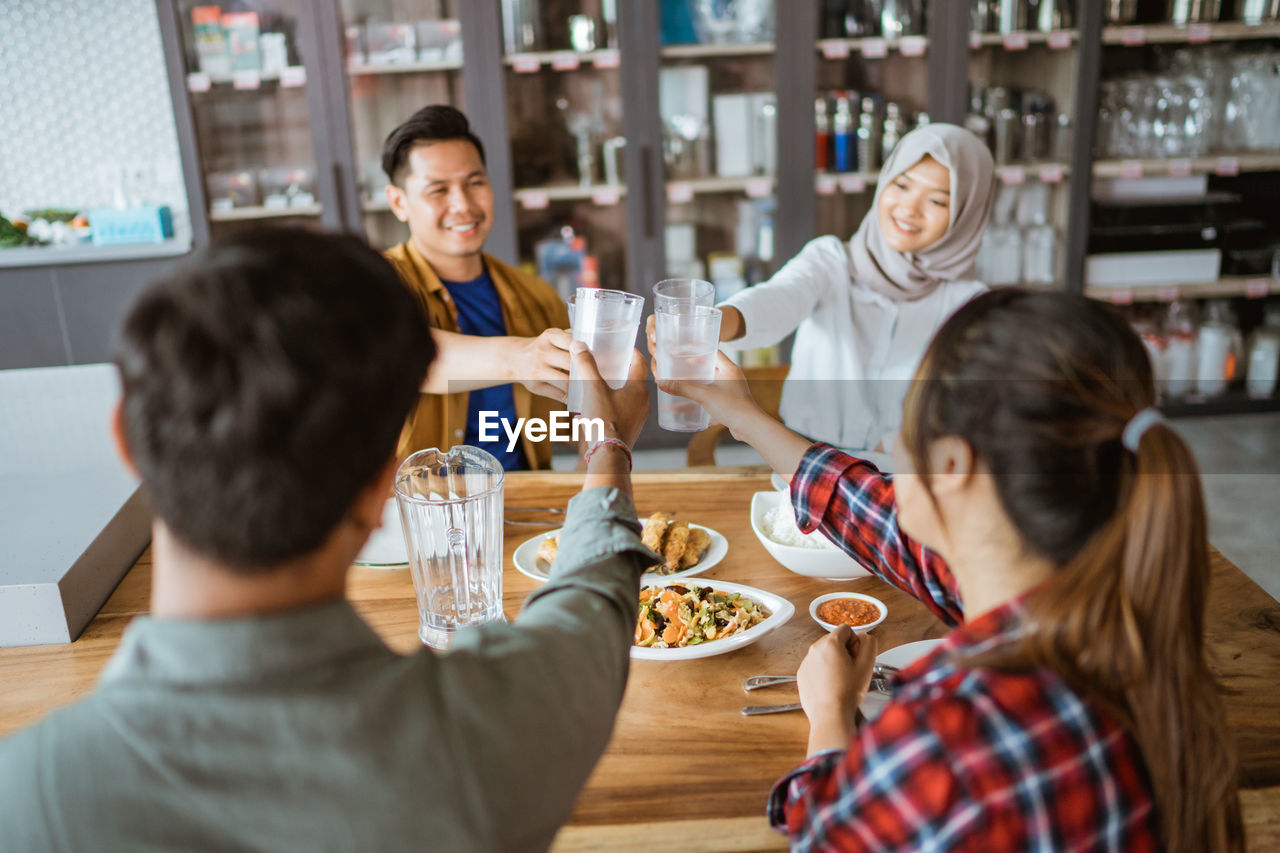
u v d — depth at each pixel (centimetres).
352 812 49
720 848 87
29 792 47
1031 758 61
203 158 326
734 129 337
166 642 49
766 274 351
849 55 334
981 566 71
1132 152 348
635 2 313
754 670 113
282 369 47
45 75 341
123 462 51
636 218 335
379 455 52
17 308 318
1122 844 65
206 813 48
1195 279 357
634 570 73
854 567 130
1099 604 63
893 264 211
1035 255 350
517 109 334
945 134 200
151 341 47
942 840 62
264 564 50
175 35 307
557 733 57
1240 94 350
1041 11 329
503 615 123
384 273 53
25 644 124
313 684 51
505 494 162
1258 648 117
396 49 321
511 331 205
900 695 67
